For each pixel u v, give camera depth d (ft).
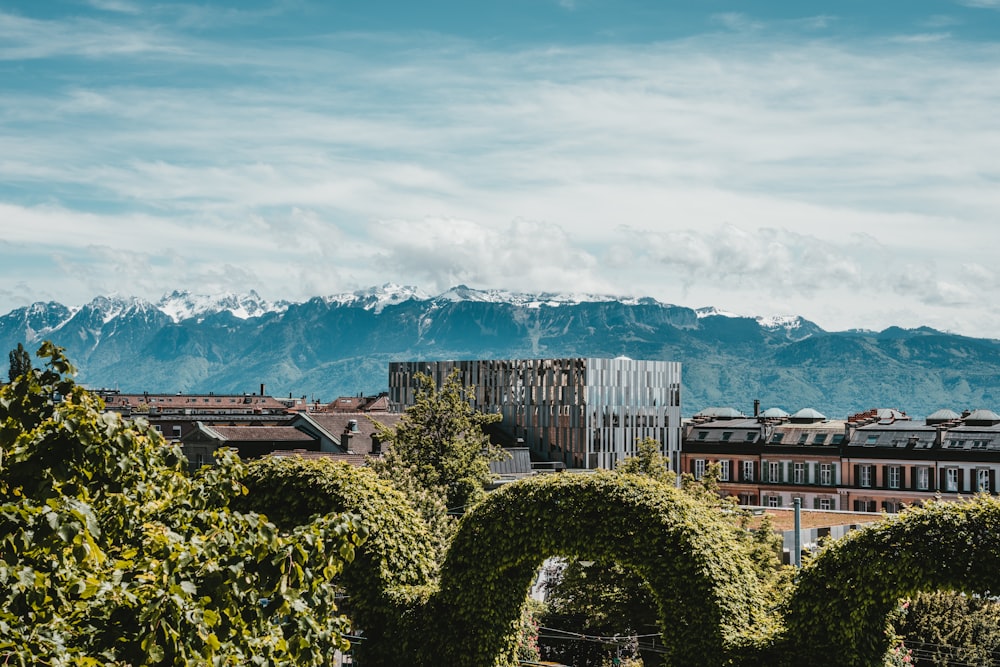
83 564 33.78
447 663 83.56
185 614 31.53
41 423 35.96
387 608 85.56
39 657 29.78
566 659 132.16
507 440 390.21
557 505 82.28
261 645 35.12
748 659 74.54
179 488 41.32
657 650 122.72
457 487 169.37
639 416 422.82
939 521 69.46
